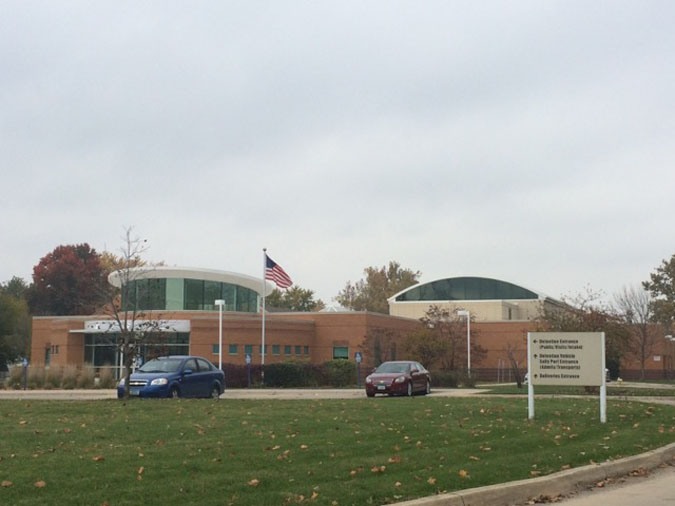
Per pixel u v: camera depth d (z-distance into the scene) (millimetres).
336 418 16984
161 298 51438
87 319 52906
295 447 12562
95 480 9617
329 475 10438
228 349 49500
